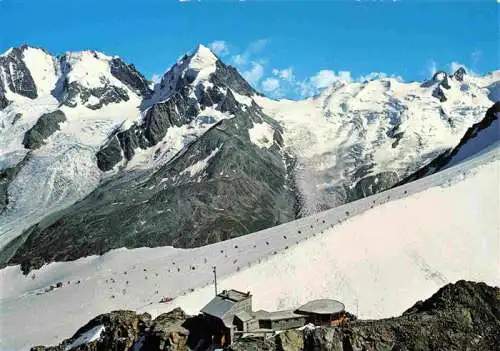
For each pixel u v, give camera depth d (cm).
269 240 16625
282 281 13575
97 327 9669
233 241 18275
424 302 8169
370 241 14662
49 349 9950
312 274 13738
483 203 15488
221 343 7662
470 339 7375
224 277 14150
